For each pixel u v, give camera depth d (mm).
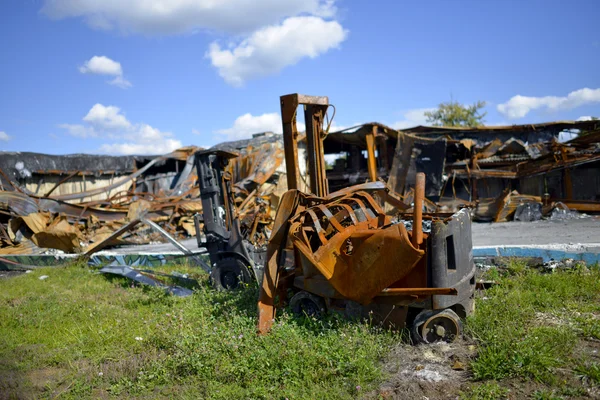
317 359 4711
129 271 9922
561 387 3957
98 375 5000
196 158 8672
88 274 11047
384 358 4828
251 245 8766
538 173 18375
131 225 10977
